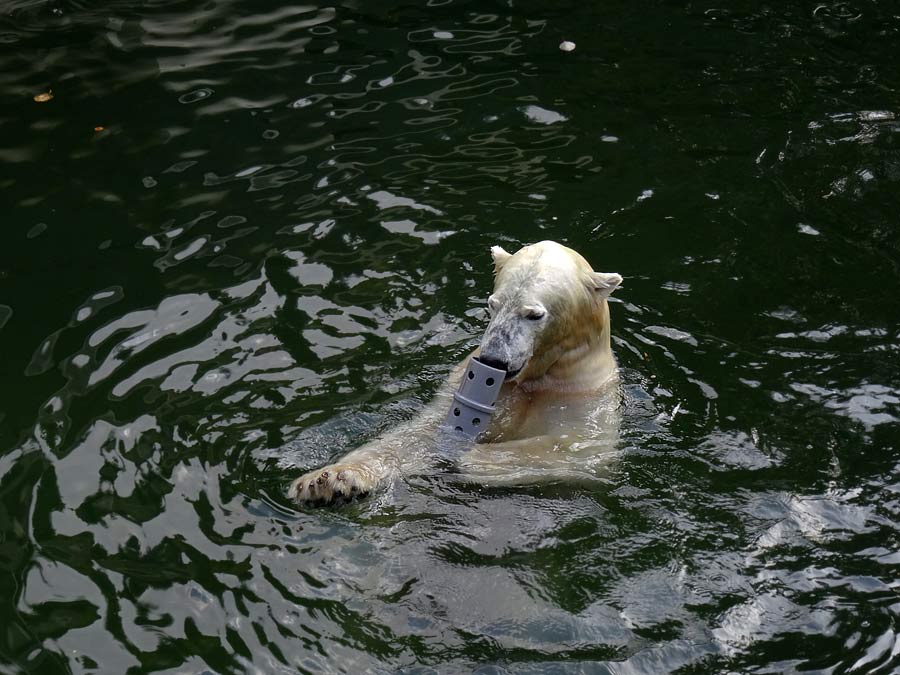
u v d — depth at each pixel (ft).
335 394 19.26
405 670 13.57
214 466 17.17
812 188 27.32
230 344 20.65
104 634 14.10
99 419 18.35
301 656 13.74
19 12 35.55
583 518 16.37
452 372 19.83
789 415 19.22
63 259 23.70
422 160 28.12
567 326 18.69
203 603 14.49
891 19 36.17
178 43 33.88
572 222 25.75
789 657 13.94
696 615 14.56
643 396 19.74
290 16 35.68
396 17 35.78
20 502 16.47
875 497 17.03
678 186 27.35
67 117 29.91
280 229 24.95
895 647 14.08
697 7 36.94
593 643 14.03
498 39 34.55
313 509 16.14
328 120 29.89
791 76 32.71
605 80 32.27
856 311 22.62
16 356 20.26
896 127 29.81
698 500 16.90
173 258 23.72
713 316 22.49
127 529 15.84
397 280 23.09
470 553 15.48
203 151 28.40
